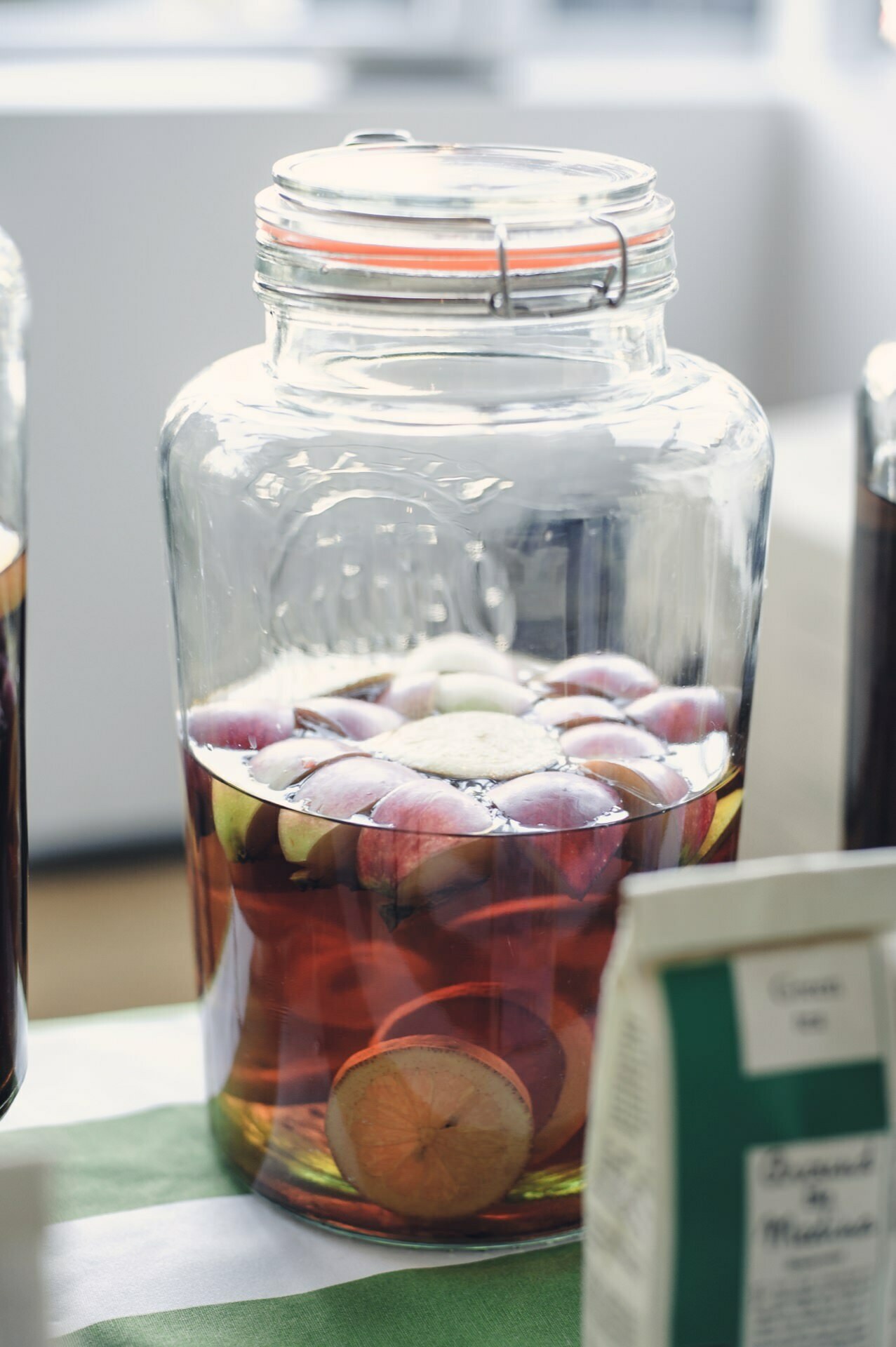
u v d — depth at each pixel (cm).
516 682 94
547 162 92
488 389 89
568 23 252
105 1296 85
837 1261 70
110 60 230
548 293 85
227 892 89
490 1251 88
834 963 70
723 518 90
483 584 108
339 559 102
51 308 209
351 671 96
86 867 234
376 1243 88
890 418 94
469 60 235
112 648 229
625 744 89
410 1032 86
